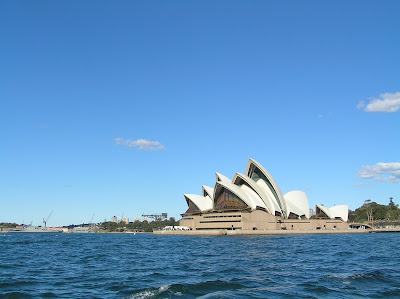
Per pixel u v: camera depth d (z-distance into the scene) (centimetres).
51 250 6253
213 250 5681
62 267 3619
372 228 17662
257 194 13375
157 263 3919
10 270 3372
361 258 4175
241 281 2588
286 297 2094
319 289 2297
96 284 2580
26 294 2234
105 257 4725
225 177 13888
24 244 8481
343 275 2822
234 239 9638
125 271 3266
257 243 7519
